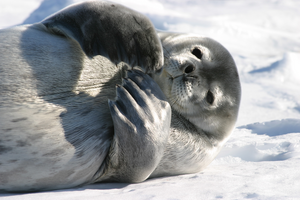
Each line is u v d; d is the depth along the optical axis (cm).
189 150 1255
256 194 829
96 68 1119
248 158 1775
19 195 877
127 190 951
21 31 1077
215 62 1363
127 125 996
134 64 1060
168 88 1298
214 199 800
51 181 997
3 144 911
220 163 1694
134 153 1020
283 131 2161
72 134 991
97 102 1085
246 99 2969
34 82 991
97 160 1051
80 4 1111
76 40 1051
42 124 952
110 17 1054
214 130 1380
